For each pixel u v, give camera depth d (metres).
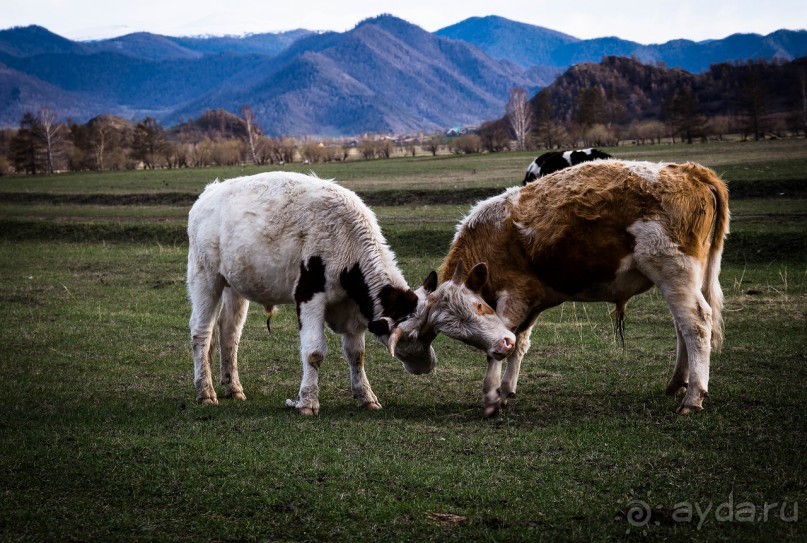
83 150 100.44
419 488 6.22
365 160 87.19
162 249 24.75
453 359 11.45
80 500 6.11
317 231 8.68
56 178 69.75
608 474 6.43
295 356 12.00
